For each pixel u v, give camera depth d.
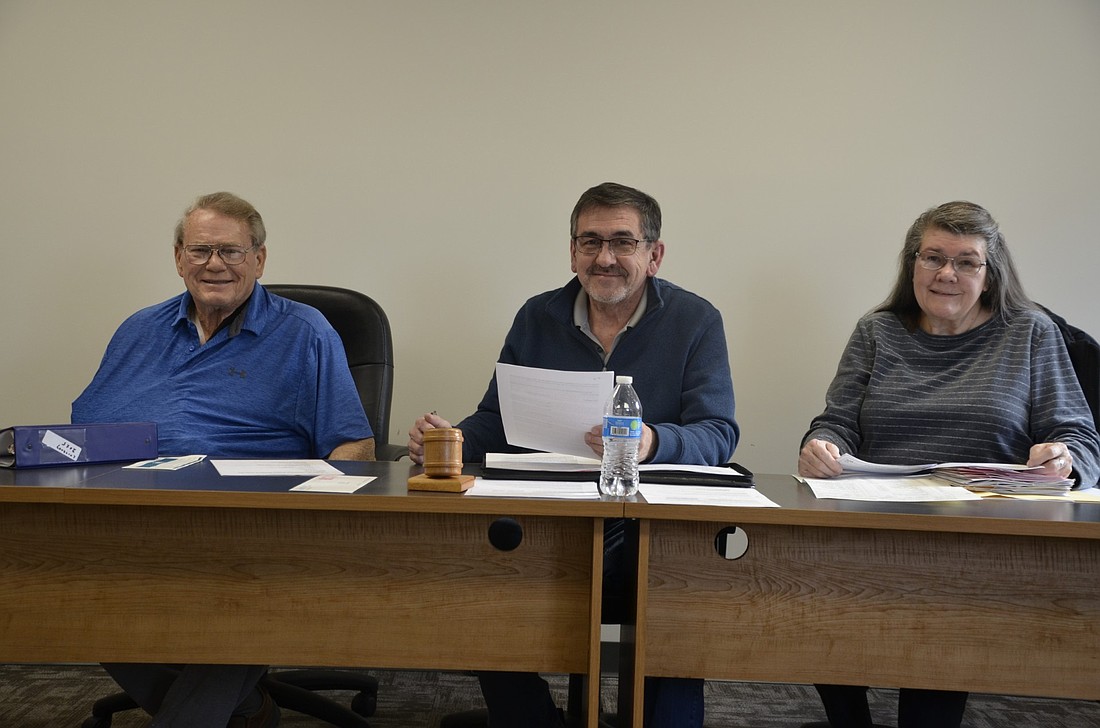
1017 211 2.73
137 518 1.45
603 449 1.58
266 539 1.45
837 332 2.75
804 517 1.37
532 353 2.23
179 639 1.45
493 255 2.77
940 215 2.14
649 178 2.75
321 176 2.76
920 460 2.09
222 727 1.58
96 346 2.76
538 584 1.44
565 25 2.75
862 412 2.20
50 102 2.75
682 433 1.87
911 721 1.83
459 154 2.76
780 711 2.47
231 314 2.25
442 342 2.78
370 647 1.44
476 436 2.13
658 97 2.75
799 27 2.74
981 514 1.39
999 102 2.72
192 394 2.18
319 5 2.76
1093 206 2.72
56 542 1.45
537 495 1.45
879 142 2.73
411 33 2.76
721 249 2.75
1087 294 2.73
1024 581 1.40
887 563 1.41
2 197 2.75
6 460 1.72
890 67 2.73
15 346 2.76
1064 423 1.97
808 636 1.42
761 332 2.75
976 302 2.17
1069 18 2.71
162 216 2.76
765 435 2.76
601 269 2.09
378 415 2.36
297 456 2.24
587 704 1.41
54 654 1.45
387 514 1.45
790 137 2.74
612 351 2.16
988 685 1.40
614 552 1.82
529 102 2.76
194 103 2.76
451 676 2.70
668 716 1.54
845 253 2.74
